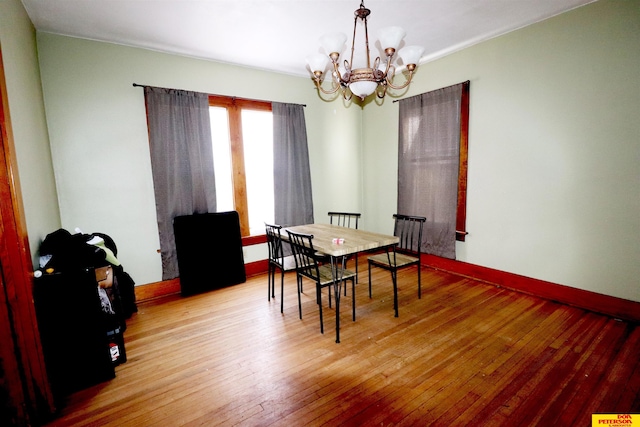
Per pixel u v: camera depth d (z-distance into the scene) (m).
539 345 2.11
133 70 2.99
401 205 4.14
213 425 1.50
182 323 2.62
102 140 2.88
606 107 2.41
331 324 2.53
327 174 4.49
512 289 3.15
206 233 3.33
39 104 2.39
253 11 2.44
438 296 3.03
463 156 3.42
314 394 1.70
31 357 1.50
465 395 1.65
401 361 1.98
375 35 2.95
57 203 2.66
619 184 2.40
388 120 4.33
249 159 3.81
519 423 1.46
